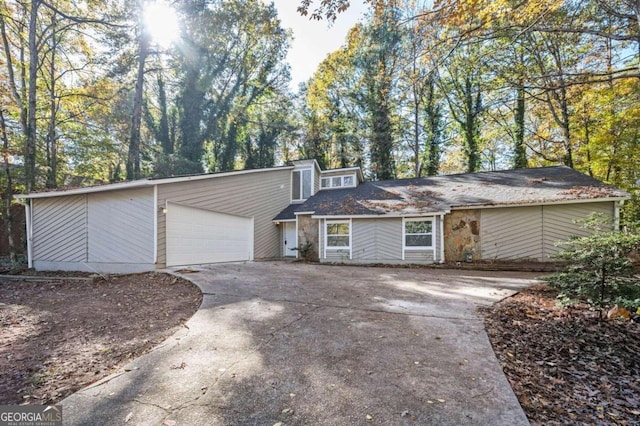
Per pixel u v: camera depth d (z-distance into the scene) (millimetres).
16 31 13516
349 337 3684
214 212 11008
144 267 8547
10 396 2557
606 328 4000
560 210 9547
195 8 17891
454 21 6316
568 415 2281
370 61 19578
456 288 6473
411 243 11328
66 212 9703
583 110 12984
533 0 5812
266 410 2270
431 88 19203
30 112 12188
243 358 3145
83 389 2627
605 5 5949
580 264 4496
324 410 2262
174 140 21984
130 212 8836
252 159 25891
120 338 3871
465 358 3109
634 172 12305
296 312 4699
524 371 2916
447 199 11516
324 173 16781
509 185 11469
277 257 15016
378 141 21516
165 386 2627
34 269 9883
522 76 7984
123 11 14742
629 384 2779
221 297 5574
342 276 8070
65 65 16031
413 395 2447
